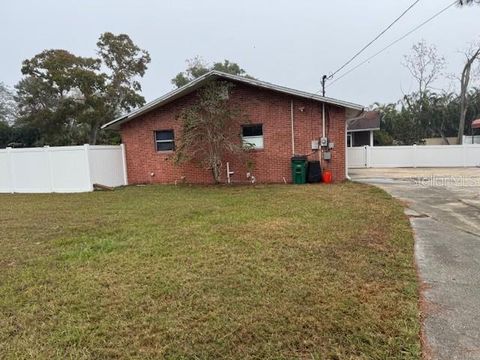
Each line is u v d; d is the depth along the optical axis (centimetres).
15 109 4588
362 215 642
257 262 399
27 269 403
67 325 273
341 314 277
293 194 930
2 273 394
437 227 558
